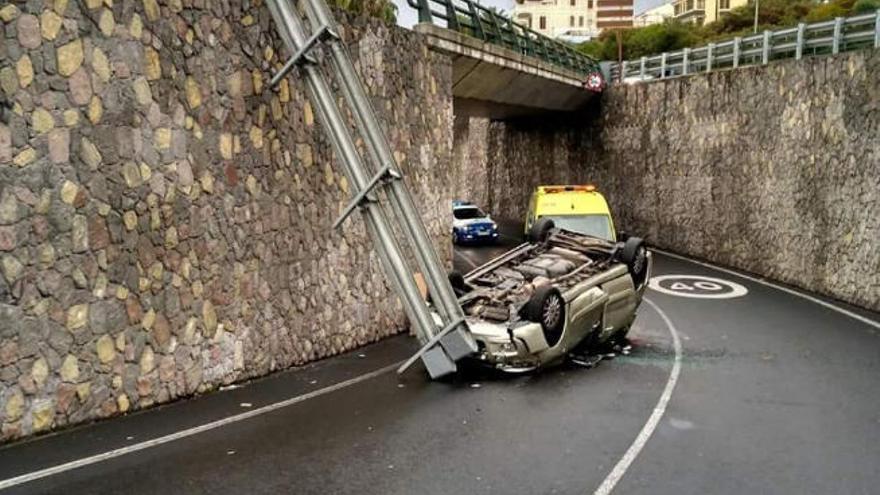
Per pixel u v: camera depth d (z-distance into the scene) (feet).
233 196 30.53
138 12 25.64
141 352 26.20
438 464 22.40
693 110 80.18
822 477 22.09
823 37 65.16
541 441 24.84
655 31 172.96
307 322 35.70
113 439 23.17
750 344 41.81
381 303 42.57
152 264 26.53
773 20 162.71
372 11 49.29
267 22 32.40
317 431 25.18
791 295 58.03
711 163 76.95
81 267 23.81
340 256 38.45
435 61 50.98
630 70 109.70
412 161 47.44
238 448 23.13
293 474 21.17
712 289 61.52
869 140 51.08
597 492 20.62
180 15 27.58
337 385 31.55
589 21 306.14
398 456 22.98
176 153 27.45
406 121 46.34
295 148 34.50
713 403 29.96
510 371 33.04
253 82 31.55
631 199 95.40
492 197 136.36
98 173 24.30
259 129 31.99
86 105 23.82
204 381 29.19
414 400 29.45
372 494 19.97
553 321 33.24
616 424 26.94
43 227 22.59
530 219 62.49
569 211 59.98
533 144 120.06
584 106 104.17
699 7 260.01
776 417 28.14
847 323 47.44
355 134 39.22
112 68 24.68
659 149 88.22
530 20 305.12
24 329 22.20
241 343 31.19
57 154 22.91
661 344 41.96
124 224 25.32
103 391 24.82
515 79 75.46
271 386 30.94
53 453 21.63
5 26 21.36
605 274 38.01
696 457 23.65
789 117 62.28
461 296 36.42
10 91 21.53
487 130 137.18
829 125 56.18
